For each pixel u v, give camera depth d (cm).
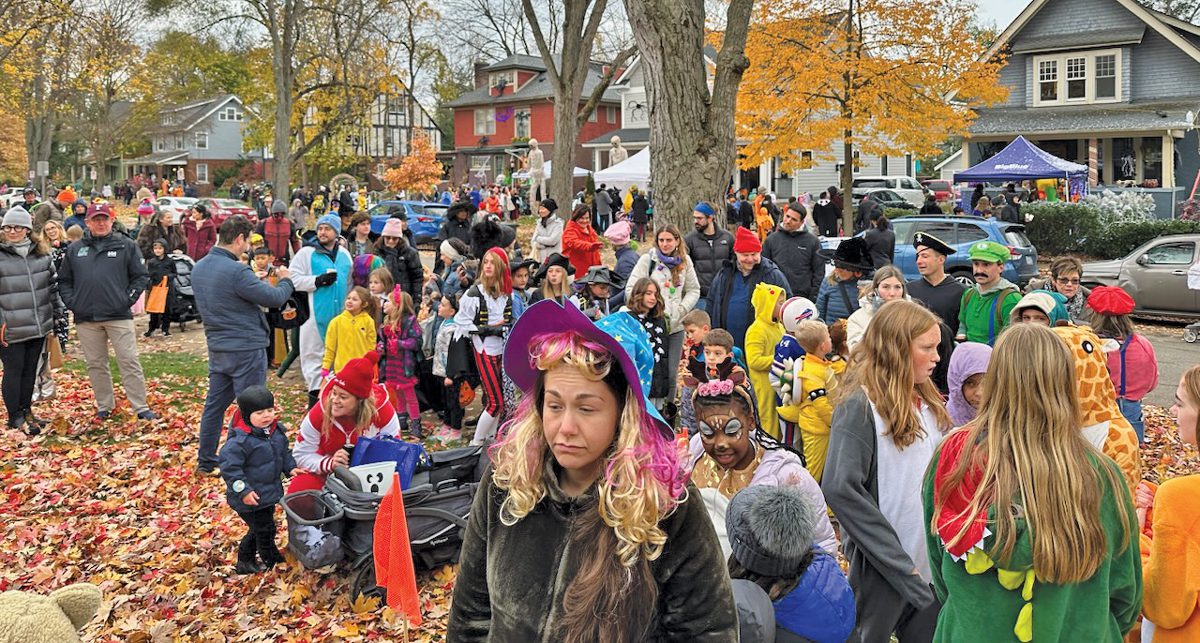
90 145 6288
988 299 636
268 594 536
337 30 4138
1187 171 3297
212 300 736
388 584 294
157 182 7250
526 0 2239
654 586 194
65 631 216
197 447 836
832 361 542
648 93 1136
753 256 786
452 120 7525
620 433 194
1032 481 252
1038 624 256
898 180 3831
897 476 353
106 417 915
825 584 292
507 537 203
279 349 1140
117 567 585
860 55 2528
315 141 4356
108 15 4044
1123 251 2388
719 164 1128
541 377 205
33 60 3244
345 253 916
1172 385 1192
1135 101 3384
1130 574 264
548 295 805
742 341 802
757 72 2550
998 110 3594
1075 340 435
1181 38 3259
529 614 195
